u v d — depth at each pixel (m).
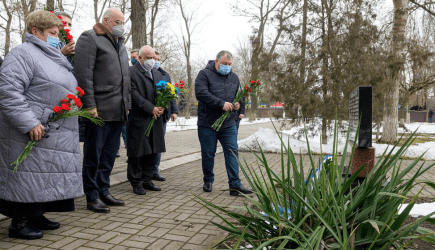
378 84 8.75
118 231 3.10
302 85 9.17
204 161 4.73
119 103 3.80
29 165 2.80
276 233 2.28
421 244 2.68
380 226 2.10
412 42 9.88
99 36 3.75
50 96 2.89
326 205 2.21
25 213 2.86
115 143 4.00
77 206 3.95
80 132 4.00
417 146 9.15
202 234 3.02
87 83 3.52
